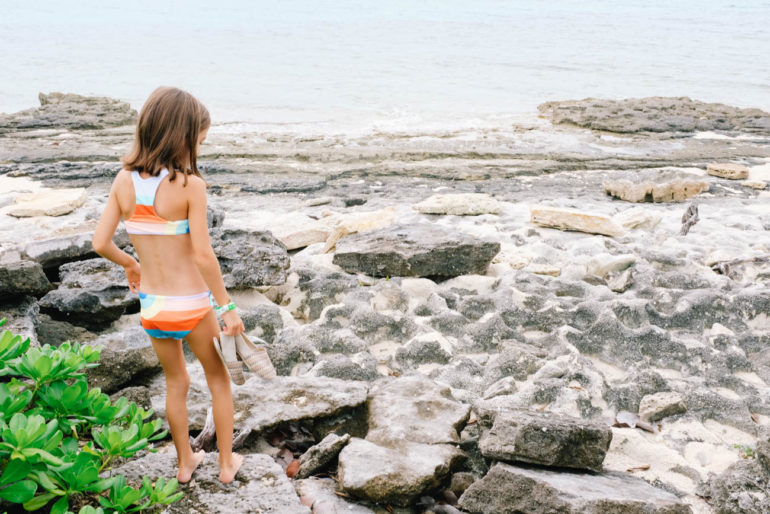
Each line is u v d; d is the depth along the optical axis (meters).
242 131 17.50
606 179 13.32
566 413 4.58
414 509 3.51
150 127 2.81
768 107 24.47
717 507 3.62
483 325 5.67
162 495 3.00
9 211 9.15
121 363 4.30
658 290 6.49
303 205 10.73
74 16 58.66
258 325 5.61
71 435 3.58
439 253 6.64
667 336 5.45
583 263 7.24
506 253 7.56
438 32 49.03
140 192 2.87
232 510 3.10
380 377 4.97
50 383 3.38
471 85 26.81
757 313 6.03
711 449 4.22
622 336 5.48
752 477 3.65
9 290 4.55
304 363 5.12
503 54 36.75
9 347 3.34
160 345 3.09
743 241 8.71
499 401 4.51
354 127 18.59
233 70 28.92
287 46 38.38
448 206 9.61
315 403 4.20
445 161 14.63
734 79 30.28
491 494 3.40
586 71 31.55
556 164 14.52
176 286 2.98
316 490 3.55
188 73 27.98
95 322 5.38
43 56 32.19
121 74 27.48
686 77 30.56
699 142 17.31
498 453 3.56
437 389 4.43
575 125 19.25
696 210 9.05
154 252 2.94
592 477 3.57
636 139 17.56
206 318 3.10
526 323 5.90
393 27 52.38
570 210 8.79
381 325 5.71
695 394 4.73
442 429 4.00
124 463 3.45
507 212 9.88
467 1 93.50
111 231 3.00
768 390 4.94
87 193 11.01
